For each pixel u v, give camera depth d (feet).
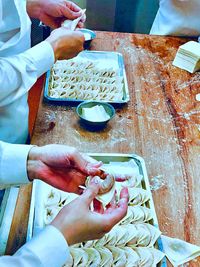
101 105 3.36
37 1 3.59
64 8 3.57
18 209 2.46
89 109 3.30
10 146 2.28
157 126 3.34
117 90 3.70
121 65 4.12
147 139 3.19
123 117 3.41
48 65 3.00
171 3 4.83
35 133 3.13
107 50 4.46
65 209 1.87
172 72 4.16
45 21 3.73
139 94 3.75
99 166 2.32
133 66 4.20
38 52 2.87
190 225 2.46
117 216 1.94
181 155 3.05
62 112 3.39
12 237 2.29
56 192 2.51
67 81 3.74
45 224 2.30
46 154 2.23
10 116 3.07
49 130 3.18
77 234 1.79
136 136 3.21
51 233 1.73
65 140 3.09
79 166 2.22
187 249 2.28
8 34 2.96
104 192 2.09
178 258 2.22
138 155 3.01
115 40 4.69
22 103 3.16
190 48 4.15
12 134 3.20
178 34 4.93
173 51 4.57
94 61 4.18
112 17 7.90
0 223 2.36
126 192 2.19
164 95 3.78
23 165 2.22
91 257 2.13
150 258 2.16
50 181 2.25
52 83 3.69
